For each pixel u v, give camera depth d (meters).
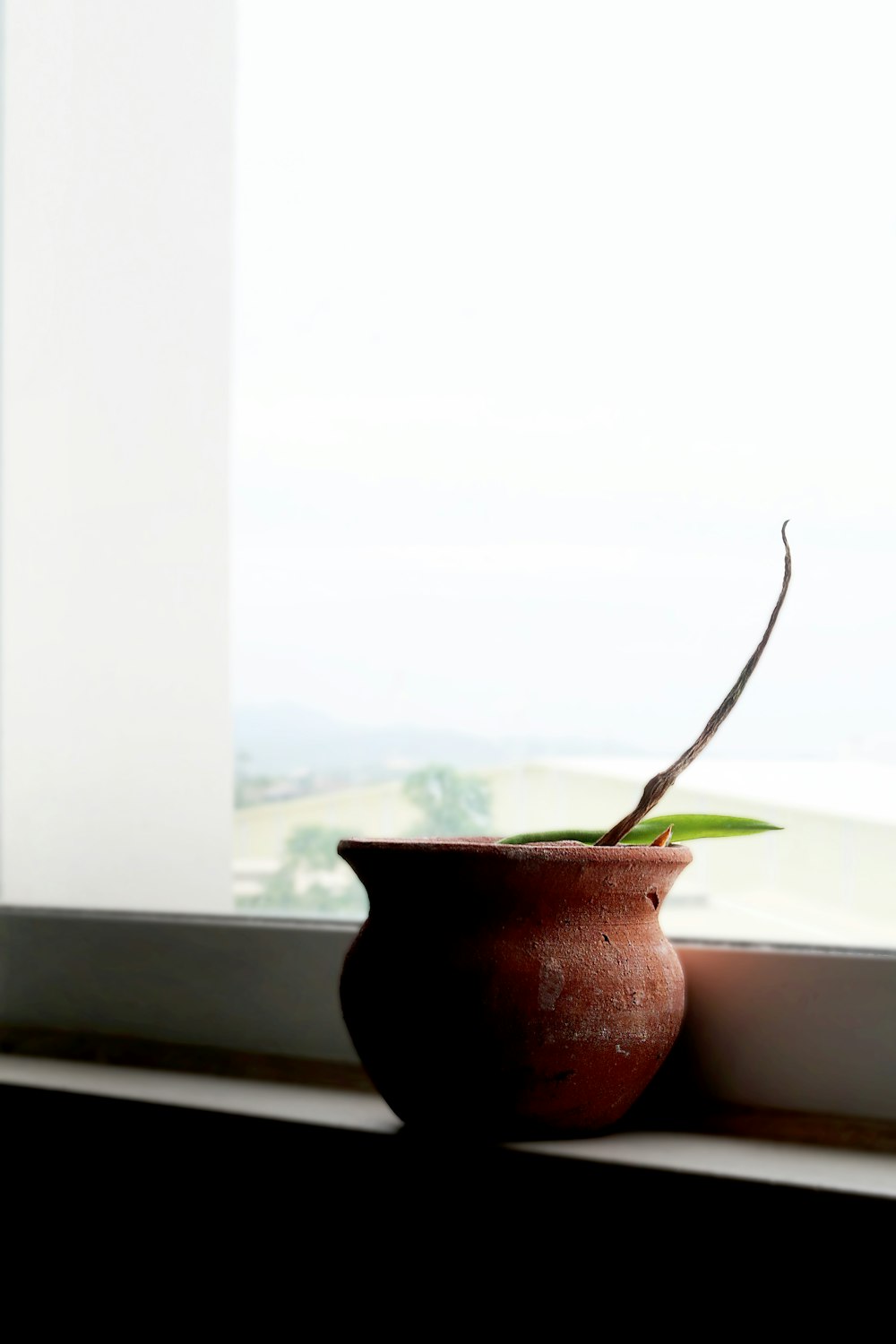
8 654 0.81
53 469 0.84
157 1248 0.67
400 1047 0.59
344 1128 0.63
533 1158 0.59
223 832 0.85
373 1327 0.63
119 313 0.87
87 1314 0.69
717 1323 0.58
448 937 0.58
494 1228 0.61
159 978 0.75
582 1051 0.57
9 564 0.81
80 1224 0.69
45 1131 0.69
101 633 0.85
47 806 0.83
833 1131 0.61
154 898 0.86
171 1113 0.66
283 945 0.72
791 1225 0.56
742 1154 0.59
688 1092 0.64
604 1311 0.59
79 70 0.85
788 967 0.63
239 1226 0.65
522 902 0.58
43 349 0.83
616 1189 0.58
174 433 0.88
